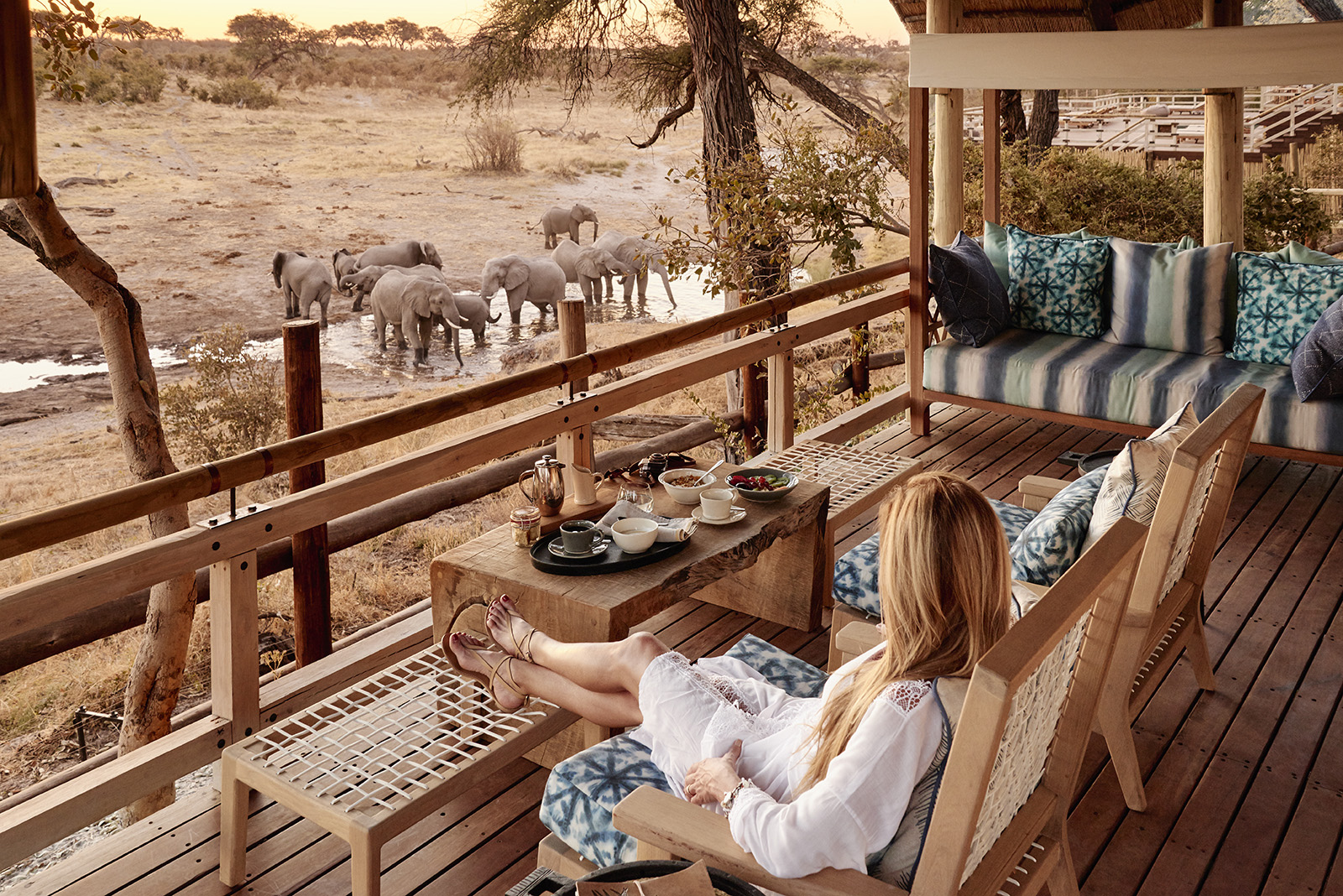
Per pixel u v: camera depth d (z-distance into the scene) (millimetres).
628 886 1446
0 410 16062
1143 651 2293
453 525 12297
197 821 2461
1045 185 11289
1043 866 1717
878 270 5078
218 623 2557
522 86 14320
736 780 1617
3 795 6824
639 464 3213
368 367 18859
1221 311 4738
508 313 21750
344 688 2848
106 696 8203
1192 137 13477
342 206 25812
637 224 25953
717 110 10156
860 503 3426
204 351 12984
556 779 1916
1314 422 4137
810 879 1441
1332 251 10281
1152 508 2258
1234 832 2320
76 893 2207
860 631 2330
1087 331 5109
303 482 3570
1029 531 2420
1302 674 2980
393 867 2303
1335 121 13000
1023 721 1469
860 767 1427
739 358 4246
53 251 5668
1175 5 6500
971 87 4832
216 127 26672
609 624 2396
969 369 5027
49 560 11867
